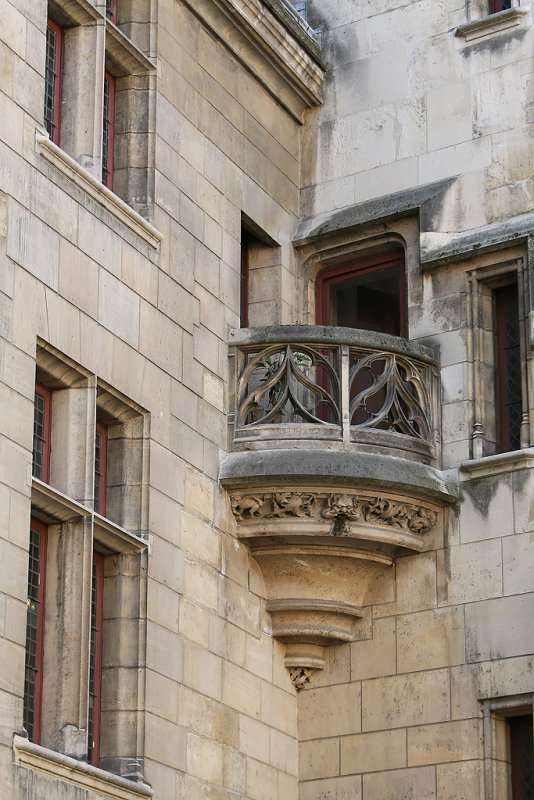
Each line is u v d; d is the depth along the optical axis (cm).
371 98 2447
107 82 2156
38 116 1928
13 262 1848
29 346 1852
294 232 2434
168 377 2081
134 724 1919
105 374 1967
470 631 2142
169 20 2225
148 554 1981
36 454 1911
